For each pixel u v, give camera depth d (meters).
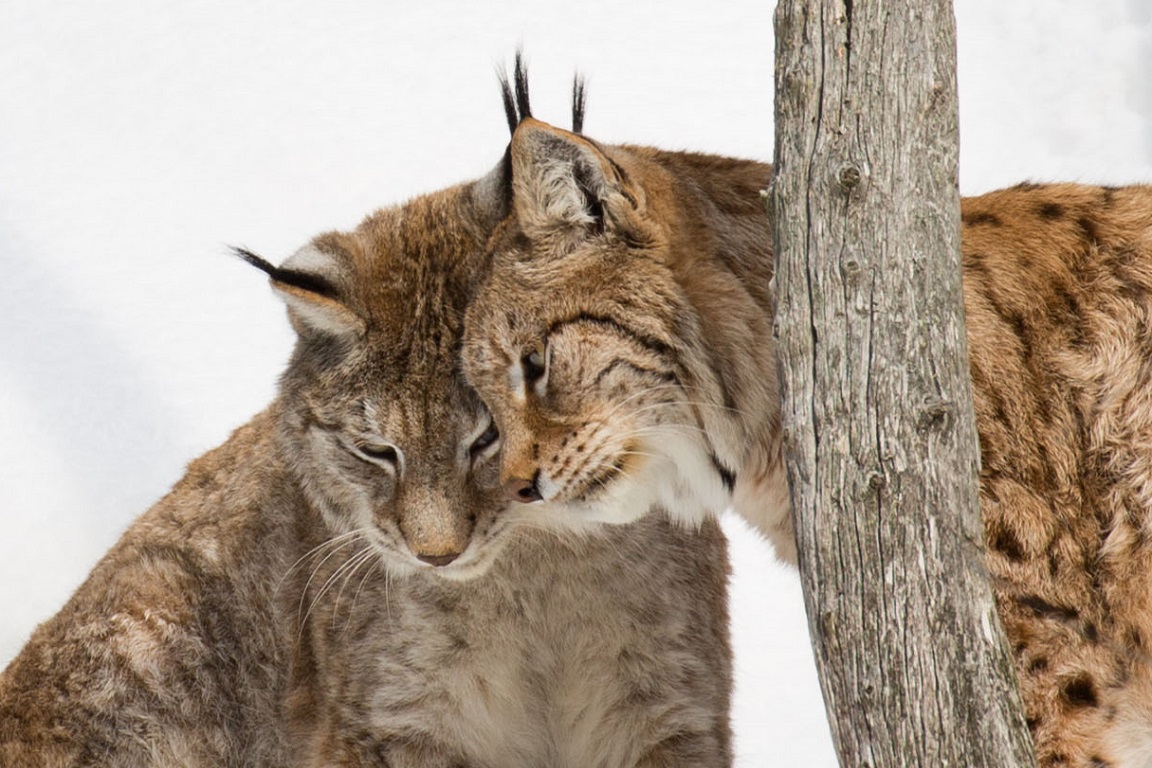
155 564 12.56
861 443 7.67
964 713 7.53
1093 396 8.89
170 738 12.34
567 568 11.01
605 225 9.40
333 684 11.62
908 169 7.77
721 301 9.59
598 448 9.40
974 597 7.62
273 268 10.80
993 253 9.23
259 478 12.55
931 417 7.63
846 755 7.74
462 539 10.40
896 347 7.67
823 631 7.76
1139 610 8.79
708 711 11.45
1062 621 8.74
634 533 11.09
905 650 7.57
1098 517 8.80
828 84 7.83
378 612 11.39
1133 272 9.09
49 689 12.33
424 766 11.41
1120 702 8.84
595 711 11.46
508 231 9.96
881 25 7.82
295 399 11.22
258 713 12.40
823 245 7.78
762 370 9.71
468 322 9.93
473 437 10.38
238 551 12.45
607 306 9.37
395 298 10.58
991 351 8.91
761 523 10.38
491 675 11.30
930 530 7.61
